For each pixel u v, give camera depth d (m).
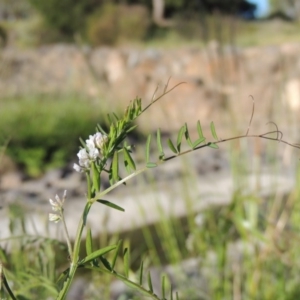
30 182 5.80
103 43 17.27
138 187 4.12
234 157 2.23
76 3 17.95
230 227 2.13
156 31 17.56
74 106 8.20
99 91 2.72
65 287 0.63
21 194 4.97
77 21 17.91
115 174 0.62
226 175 5.66
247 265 2.04
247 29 15.40
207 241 2.13
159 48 14.39
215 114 9.75
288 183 2.46
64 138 6.98
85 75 11.50
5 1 18.45
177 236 2.65
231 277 2.17
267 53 10.78
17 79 11.80
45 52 12.77
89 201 0.63
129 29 17.38
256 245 2.04
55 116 7.49
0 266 0.64
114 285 2.72
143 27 17.42
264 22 16.08
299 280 2.03
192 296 2.24
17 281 1.10
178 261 2.41
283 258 1.99
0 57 2.65
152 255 2.55
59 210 0.64
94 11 18.12
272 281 2.06
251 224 1.94
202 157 6.49
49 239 1.11
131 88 11.56
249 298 1.99
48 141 6.78
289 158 2.51
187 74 11.60
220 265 2.08
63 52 12.53
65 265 1.46
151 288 0.70
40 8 18.02
